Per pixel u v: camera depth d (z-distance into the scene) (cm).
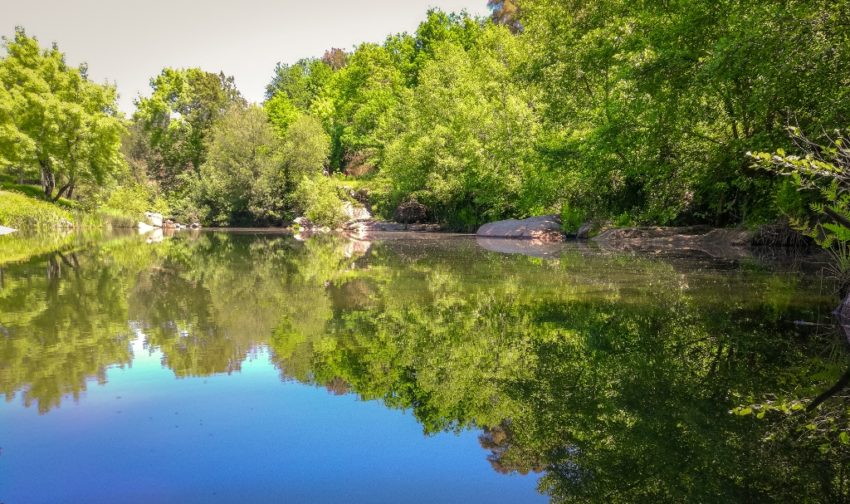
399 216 3050
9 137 2789
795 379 280
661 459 189
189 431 218
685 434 212
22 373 295
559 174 1838
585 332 401
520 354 340
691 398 253
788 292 584
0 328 413
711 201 1463
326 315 476
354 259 1091
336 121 4588
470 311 493
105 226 3117
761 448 197
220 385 278
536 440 208
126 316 468
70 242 1648
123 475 179
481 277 751
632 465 185
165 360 324
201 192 3888
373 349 354
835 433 209
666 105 1151
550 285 661
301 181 3547
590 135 1582
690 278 708
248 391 269
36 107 2936
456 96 2755
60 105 2981
